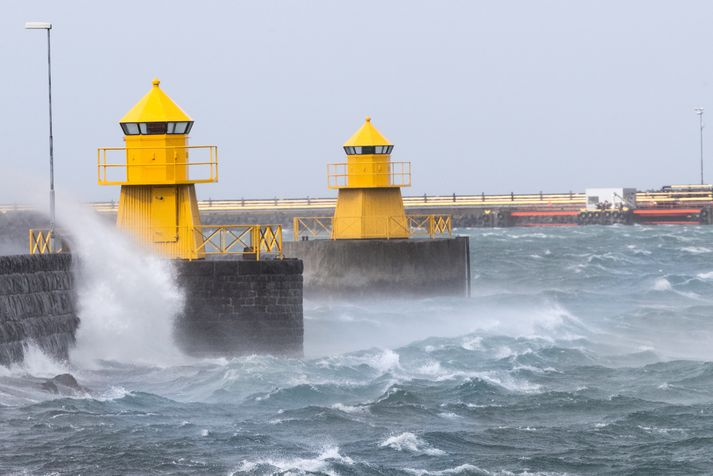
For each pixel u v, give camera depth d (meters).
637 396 82.88
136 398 77.31
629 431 72.94
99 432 68.06
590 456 67.69
